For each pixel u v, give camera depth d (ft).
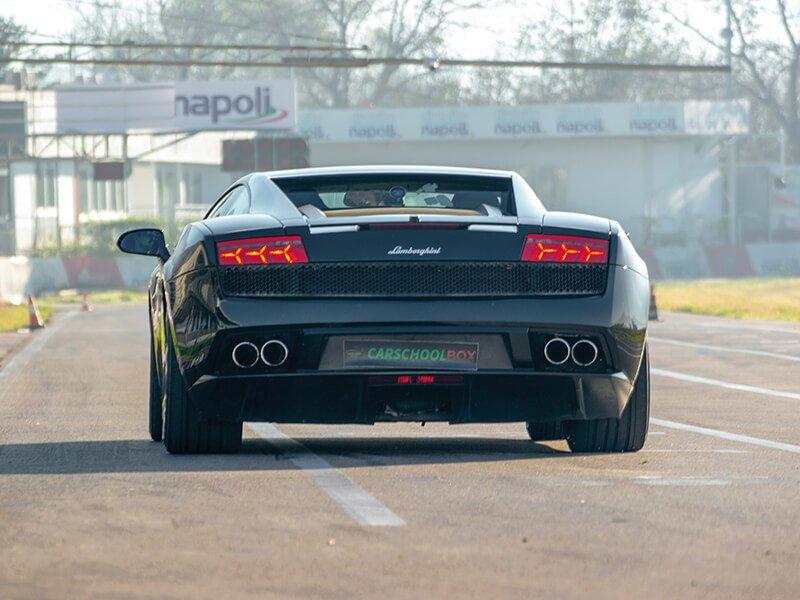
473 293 61.41
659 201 585.22
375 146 588.50
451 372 61.16
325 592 37.37
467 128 574.15
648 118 570.05
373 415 62.49
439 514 49.08
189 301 62.59
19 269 451.94
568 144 585.63
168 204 590.96
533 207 65.51
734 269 545.85
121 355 166.20
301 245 61.05
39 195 517.55
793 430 82.28
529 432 76.95
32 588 37.63
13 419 90.84
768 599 37.27
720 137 585.22
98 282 483.10
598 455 66.90
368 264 61.05
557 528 46.52
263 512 49.47
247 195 68.28
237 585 38.11
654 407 99.35
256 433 80.07
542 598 36.81
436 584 38.34
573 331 61.82
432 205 66.44
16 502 51.78
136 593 37.11
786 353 159.53
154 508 50.34
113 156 554.05
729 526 47.11
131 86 509.76
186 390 65.36
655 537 45.11
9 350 175.83
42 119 515.09
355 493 53.72
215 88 510.58
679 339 187.32
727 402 103.40
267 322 60.54
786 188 589.73
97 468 61.67
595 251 62.49
